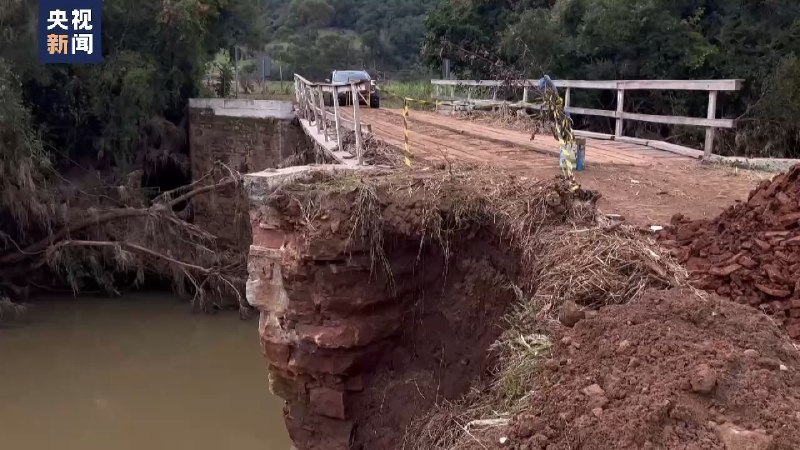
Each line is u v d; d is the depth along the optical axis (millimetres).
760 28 16734
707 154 11359
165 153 21922
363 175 7617
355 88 8938
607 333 4875
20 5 18469
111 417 12703
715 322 4785
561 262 5922
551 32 20281
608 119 19156
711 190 8820
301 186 7258
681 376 4234
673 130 17078
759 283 5465
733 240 6031
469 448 4801
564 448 4172
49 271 19688
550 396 4609
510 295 6699
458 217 7016
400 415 7184
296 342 7363
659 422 4000
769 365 4320
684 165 10727
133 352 15766
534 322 5688
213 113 21297
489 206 6953
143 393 13727
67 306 18688
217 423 12539
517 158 10445
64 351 15750
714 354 4379
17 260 18688
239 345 16328
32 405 13172
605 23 18141
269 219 7312
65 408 13070
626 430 3986
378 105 23531
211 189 19188
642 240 6191
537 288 6000
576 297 5496
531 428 4457
